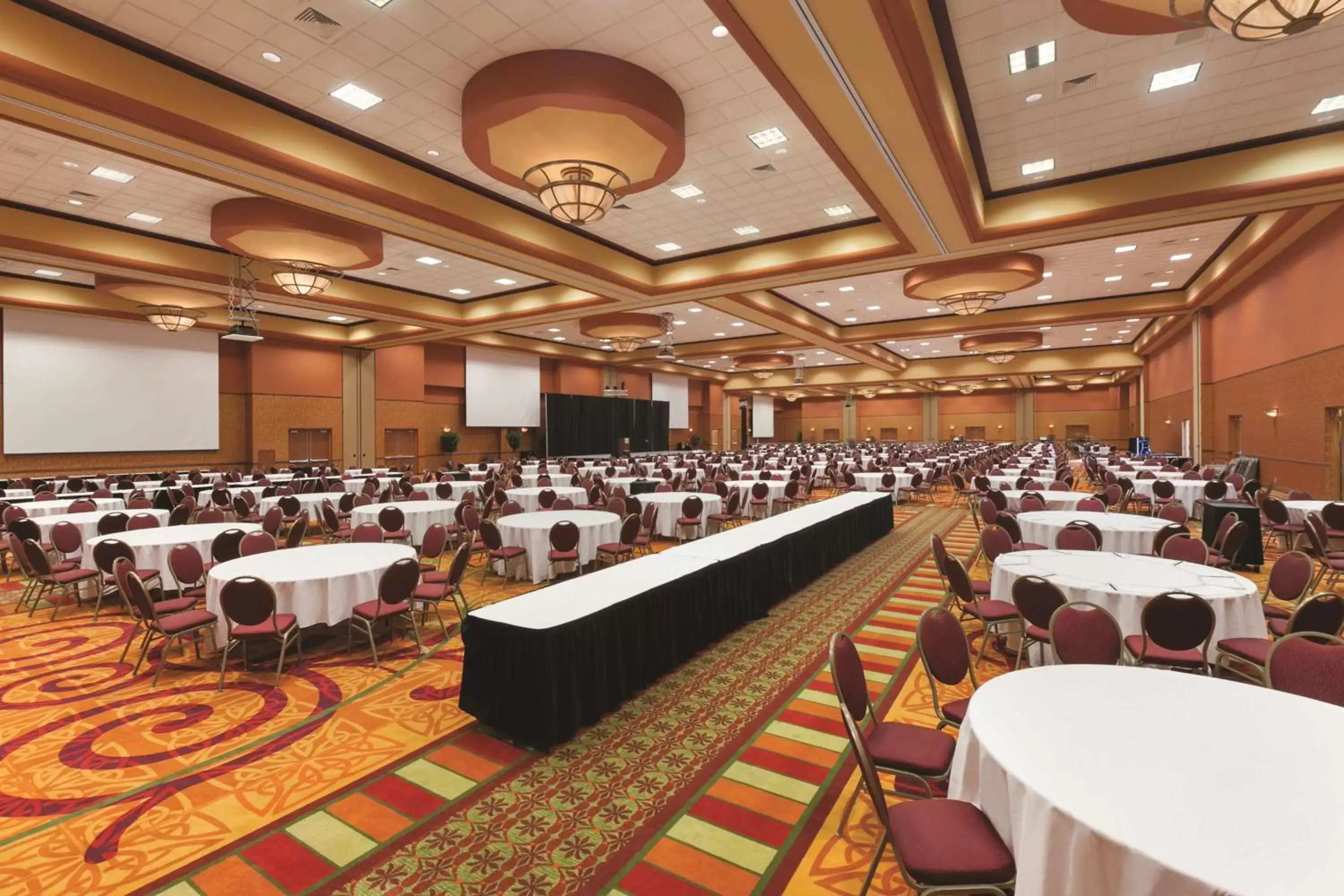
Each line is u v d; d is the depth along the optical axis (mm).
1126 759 1817
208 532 6461
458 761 3305
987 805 1928
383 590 4500
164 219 8617
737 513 9586
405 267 11609
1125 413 33438
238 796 3002
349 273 11977
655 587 4277
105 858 2561
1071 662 2922
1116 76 5621
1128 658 3566
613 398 24953
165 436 14117
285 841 2658
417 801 2947
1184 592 3240
